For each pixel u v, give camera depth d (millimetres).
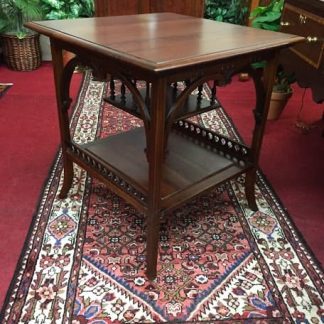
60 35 1141
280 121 2441
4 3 3000
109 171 1330
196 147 1594
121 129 2252
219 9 3322
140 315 1113
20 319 1083
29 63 3191
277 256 1351
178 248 1369
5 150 1988
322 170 1920
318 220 1550
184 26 1354
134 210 1548
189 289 1206
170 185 1299
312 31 1539
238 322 1102
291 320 1112
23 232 1414
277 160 1992
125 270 1267
